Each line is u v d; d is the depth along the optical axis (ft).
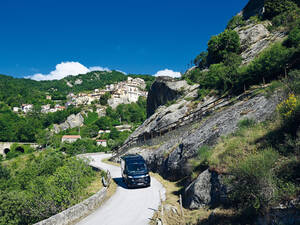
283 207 20.67
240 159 31.78
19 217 51.19
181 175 56.34
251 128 41.09
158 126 105.19
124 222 34.24
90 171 73.41
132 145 119.44
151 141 98.99
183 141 62.69
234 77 86.02
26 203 47.75
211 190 32.63
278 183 23.20
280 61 64.18
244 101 59.72
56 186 47.21
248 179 24.39
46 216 43.86
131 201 45.78
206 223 27.48
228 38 131.95
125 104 531.09
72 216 36.01
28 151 290.97
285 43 77.00
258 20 150.30
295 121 31.04
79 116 455.22
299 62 59.57
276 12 142.61
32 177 113.50
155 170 75.25
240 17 184.03
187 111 97.91
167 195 47.06
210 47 142.20
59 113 460.96
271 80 65.72
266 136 34.40
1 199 54.70
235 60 103.45
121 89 570.87
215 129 53.72
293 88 39.47
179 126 87.66
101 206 43.55
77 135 356.18
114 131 328.90
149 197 47.78
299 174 23.12
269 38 106.42
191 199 35.27
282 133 31.89
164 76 154.30
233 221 24.62
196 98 104.99
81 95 576.20
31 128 333.01
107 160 132.16
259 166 23.80
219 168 33.58
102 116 452.76
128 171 59.11
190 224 29.40
